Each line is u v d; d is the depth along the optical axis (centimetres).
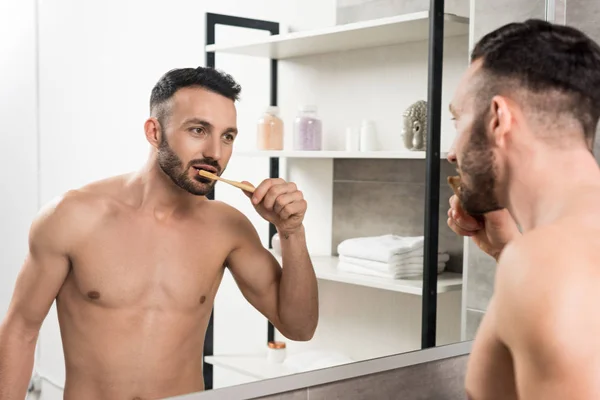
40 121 90
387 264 131
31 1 89
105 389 95
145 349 98
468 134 88
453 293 144
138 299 98
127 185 97
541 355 65
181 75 102
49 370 91
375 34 129
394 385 136
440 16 138
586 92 79
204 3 105
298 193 116
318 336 122
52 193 91
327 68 121
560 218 73
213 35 106
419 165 136
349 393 128
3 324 87
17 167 88
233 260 109
